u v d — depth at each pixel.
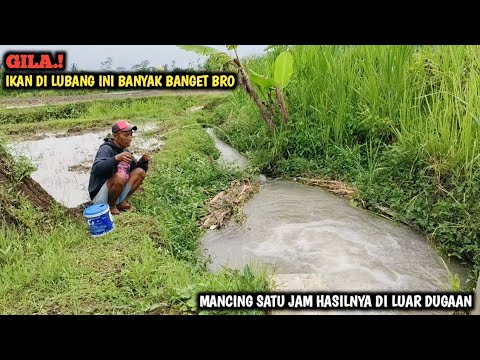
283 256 2.92
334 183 4.01
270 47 5.06
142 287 2.31
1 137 4.32
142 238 2.82
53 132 6.70
